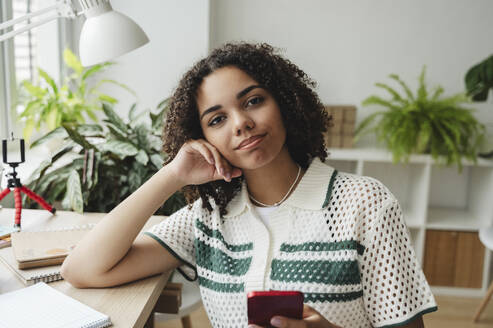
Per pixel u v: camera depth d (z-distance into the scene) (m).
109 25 1.17
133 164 1.80
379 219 0.83
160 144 1.84
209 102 0.85
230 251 0.95
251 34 2.70
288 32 2.70
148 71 2.48
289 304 0.67
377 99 2.50
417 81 2.71
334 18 2.68
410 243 0.85
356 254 0.84
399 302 0.81
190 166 0.94
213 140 0.87
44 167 1.66
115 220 0.93
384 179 2.81
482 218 2.57
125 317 0.82
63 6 1.16
